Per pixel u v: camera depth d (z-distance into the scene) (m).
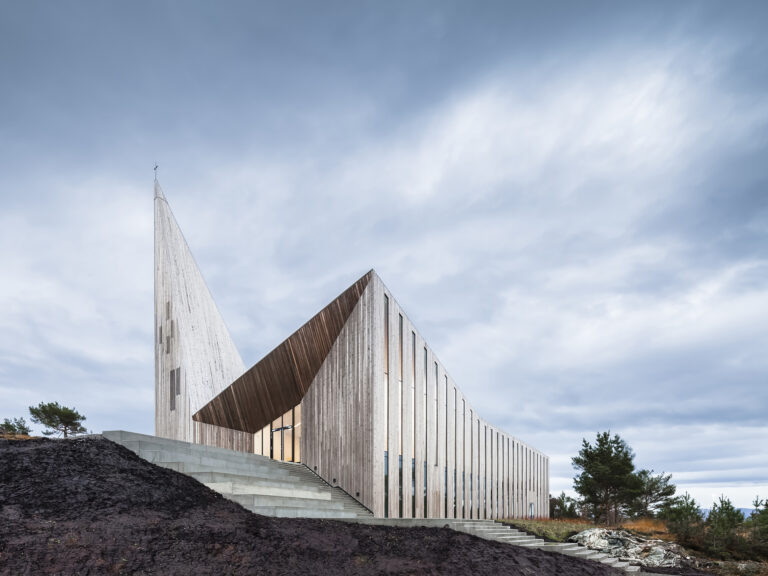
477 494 31.66
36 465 11.25
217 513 11.32
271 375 24.23
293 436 24.62
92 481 11.06
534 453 48.44
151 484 11.74
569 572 14.89
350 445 21.02
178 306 32.25
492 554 14.23
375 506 19.56
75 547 8.33
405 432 22.67
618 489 38.84
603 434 40.12
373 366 20.53
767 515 27.61
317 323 22.72
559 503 47.03
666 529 25.67
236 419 26.08
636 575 17.56
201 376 30.95
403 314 23.59
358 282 21.61
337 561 10.66
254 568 9.19
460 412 29.73
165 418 31.20
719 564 20.17
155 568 8.34
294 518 13.07
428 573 11.32
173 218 36.25
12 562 7.59
